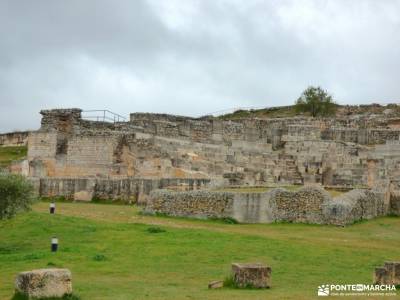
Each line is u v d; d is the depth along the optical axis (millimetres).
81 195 51781
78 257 27078
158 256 27047
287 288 20219
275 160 65562
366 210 42469
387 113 90812
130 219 39750
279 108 102125
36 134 61031
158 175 56656
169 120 69375
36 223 36250
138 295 18984
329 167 64062
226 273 23406
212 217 40344
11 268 24969
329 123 78812
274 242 30625
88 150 59188
